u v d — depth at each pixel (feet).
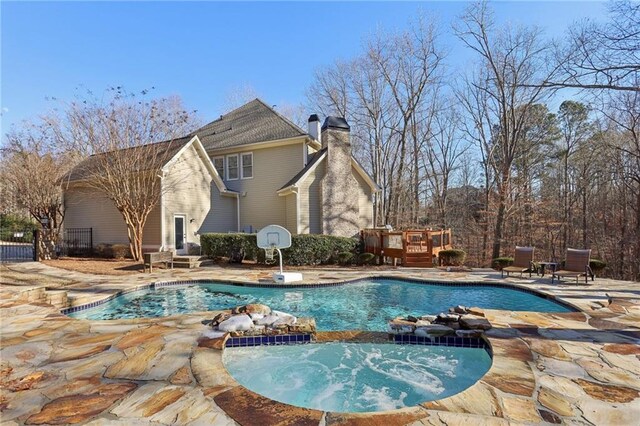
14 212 81.20
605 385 11.85
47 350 15.65
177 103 60.59
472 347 17.62
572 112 79.82
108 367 13.67
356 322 24.34
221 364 13.96
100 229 57.67
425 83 83.25
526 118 70.74
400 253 46.42
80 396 11.34
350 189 57.77
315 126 63.46
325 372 16.08
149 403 10.84
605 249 65.36
